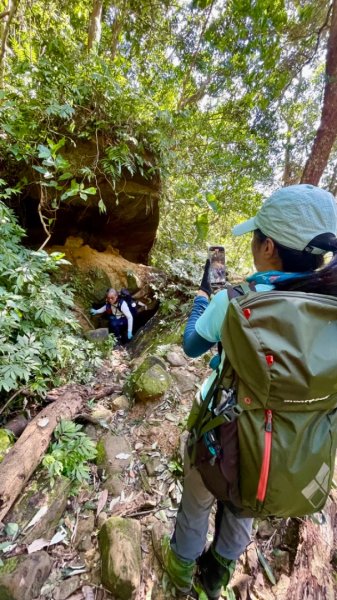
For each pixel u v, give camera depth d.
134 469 1.84
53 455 1.78
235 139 4.98
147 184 3.79
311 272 0.86
